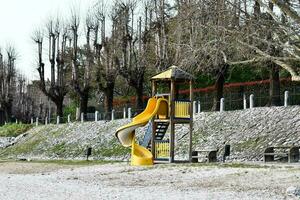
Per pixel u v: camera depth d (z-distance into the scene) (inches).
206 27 777.6
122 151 1722.4
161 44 1865.2
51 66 2810.0
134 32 2279.8
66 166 1462.8
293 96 1742.1
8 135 2598.4
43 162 1697.8
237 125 1523.1
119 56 2283.5
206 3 775.7
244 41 756.0
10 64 3572.8
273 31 725.9
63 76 2800.2
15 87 4047.7
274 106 1552.7
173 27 1082.7
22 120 4057.6
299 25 703.7
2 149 2427.4
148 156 1293.1
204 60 852.0
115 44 2320.4
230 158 1378.0
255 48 728.3
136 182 948.6
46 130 2364.7
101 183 958.4
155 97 1342.3
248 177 883.4
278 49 759.1
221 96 1835.6
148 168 1181.1
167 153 1314.0
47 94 2792.8
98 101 3289.9
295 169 930.1
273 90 1635.1
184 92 2282.2
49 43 2819.9
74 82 2568.9
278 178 839.1
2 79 3523.6
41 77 2832.2
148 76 2429.9
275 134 1376.7
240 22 746.2
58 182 1000.2
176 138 1620.3
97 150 1834.4
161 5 1860.2
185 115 1321.4
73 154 1914.4
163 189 818.8
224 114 1625.2
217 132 1542.8
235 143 1434.5
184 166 1152.2
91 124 2119.8
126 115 2234.3
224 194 719.7
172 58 1753.2
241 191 743.1
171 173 1045.8
